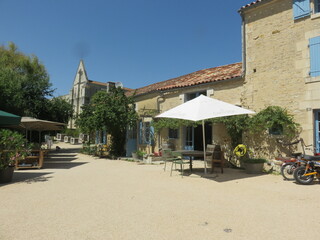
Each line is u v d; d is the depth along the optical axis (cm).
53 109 1873
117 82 2042
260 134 859
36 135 1973
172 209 412
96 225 340
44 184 627
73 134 3491
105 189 564
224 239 294
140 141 1433
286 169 693
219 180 670
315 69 746
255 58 903
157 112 1322
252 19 925
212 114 650
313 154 729
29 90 1748
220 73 1150
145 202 454
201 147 1259
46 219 364
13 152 659
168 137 1251
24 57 2183
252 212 396
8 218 369
